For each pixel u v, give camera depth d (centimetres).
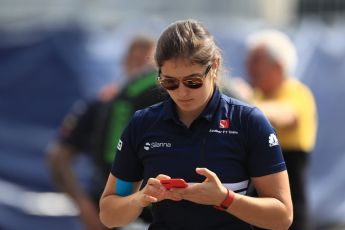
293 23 2423
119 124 1073
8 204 1728
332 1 2550
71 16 2141
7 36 1736
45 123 1736
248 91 1190
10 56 1733
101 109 1215
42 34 1739
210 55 680
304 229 1100
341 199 1902
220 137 704
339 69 1909
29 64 1733
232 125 708
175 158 705
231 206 670
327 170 1886
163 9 2350
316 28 1908
